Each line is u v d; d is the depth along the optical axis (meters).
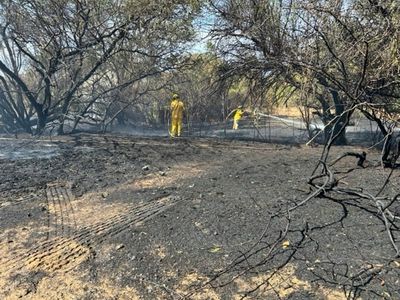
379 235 4.07
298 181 5.98
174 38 12.41
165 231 4.41
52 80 12.95
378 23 6.64
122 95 15.83
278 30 8.99
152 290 3.38
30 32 11.46
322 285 3.31
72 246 4.16
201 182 6.19
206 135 13.88
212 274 3.56
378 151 8.86
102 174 6.95
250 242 4.06
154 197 5.57
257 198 5.26
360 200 4.99
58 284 3.50
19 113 14.21
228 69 10.84
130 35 11.95
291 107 13.19
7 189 6.04
